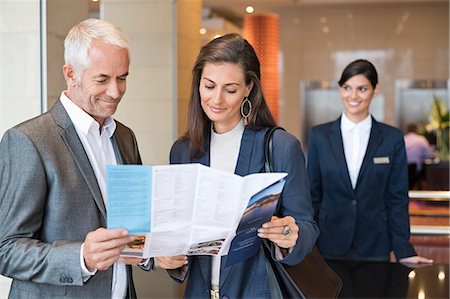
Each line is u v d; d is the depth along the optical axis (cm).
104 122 195
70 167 176
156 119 461
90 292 180
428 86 955
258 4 933
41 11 262
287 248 186
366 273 290
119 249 157
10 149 171
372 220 329
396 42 962
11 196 170
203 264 199
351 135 334
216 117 193
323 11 974
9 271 169
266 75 962
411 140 829
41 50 263
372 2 938
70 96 185
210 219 163
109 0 420
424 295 248
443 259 399
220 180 161
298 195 192
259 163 195
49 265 163
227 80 189
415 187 777
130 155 204
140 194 153
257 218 172
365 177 327
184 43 490
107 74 175
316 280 194
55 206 172
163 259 189
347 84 328
